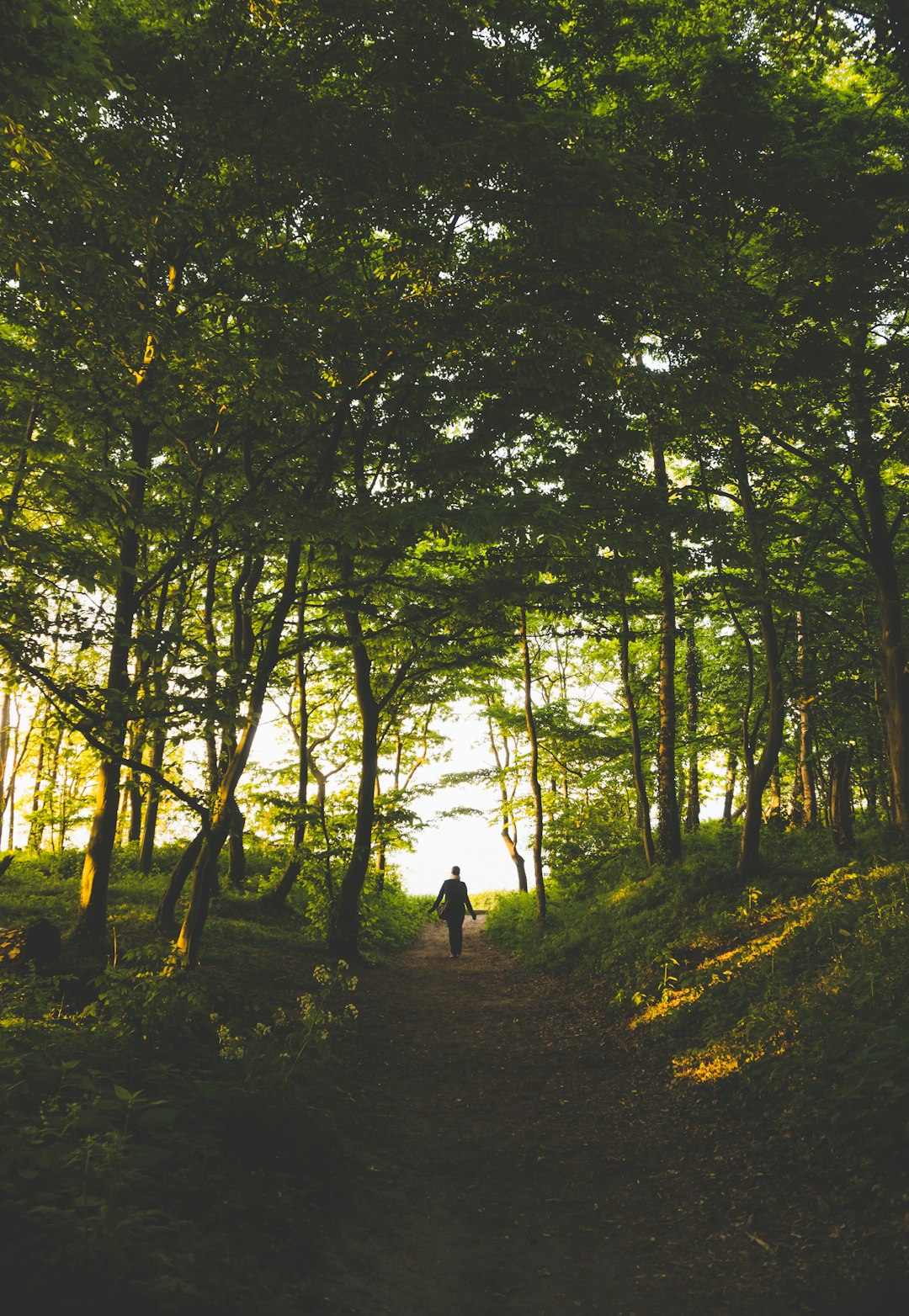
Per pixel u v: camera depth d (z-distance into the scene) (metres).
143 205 6.61
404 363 9.22
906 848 10.83
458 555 10.34
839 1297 3.79
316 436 9.94
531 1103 7.72
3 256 6.52
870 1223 4.27
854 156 11.62
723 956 10.00
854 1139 5.04
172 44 7.20
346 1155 5.91
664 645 15.84
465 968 15.84
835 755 12.92
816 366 11.38
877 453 12.62
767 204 11.26
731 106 10.78
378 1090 7.95
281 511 7.93
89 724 8.09
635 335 9.59
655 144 10.99
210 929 13.73
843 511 15.09
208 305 8.56
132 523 8.12
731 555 9.84
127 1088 5.27
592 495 9.90
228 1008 9.05
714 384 8.88
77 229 8.30
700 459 13.97
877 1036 5.65
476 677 18.86
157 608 13.48
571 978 13.24
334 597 10.73
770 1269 4.21
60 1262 3.17
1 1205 3.43
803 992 7.40
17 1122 4.30
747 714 15.80
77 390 7.79
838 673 16.14
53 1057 5.43
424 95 7.19
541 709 21.33
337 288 8.43
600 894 18.31
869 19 10.38
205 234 7.95
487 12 7.59
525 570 9.73
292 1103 5.71
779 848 14.38
